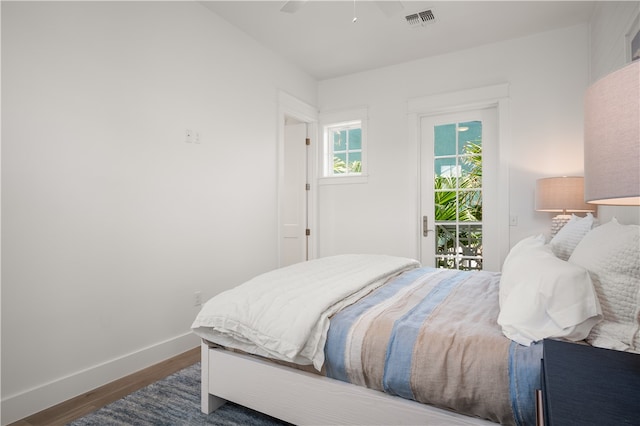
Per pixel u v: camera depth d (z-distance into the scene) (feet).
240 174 10.38
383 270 7.02
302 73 13.32
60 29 6.25
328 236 14.03
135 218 7.50
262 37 10.89
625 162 1.98
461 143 12.10
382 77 13.09
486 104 11.42
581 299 3.68
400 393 4.10
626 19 6.79
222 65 9.79
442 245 12.37
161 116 8.09
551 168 10.44
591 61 9.80
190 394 6.33
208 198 9.30
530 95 10.75
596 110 2.19
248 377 5.19
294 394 4.79
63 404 6.05
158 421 5.47
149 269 7.77
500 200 11.05
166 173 8.18
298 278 6.26
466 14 9.64
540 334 3.73
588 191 2.30
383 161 13.04
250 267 10.70
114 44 7.14
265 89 11.44
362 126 13.42
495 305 5.12
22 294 5.73
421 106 12.36
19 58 5.71
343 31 10.55
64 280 6.28
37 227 5.92
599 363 2.77
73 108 6.43
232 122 10.12
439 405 3.90
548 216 10.47
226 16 9.73
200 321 5.31
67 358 6.30
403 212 12.67
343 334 4.48
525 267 4.46
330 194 14.02
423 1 9.03
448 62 11.96
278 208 11.89
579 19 9.89
